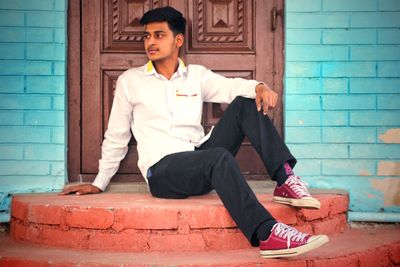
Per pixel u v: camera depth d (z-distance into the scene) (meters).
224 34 4.79
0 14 4.59
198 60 4.79
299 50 4.67
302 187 3.83
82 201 4.02
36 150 4.60
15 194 4.48
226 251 3.72
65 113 4.66
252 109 4.07
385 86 4.68
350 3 4.68
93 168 4.76
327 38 4.68
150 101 4.35
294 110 4.67
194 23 4.77
